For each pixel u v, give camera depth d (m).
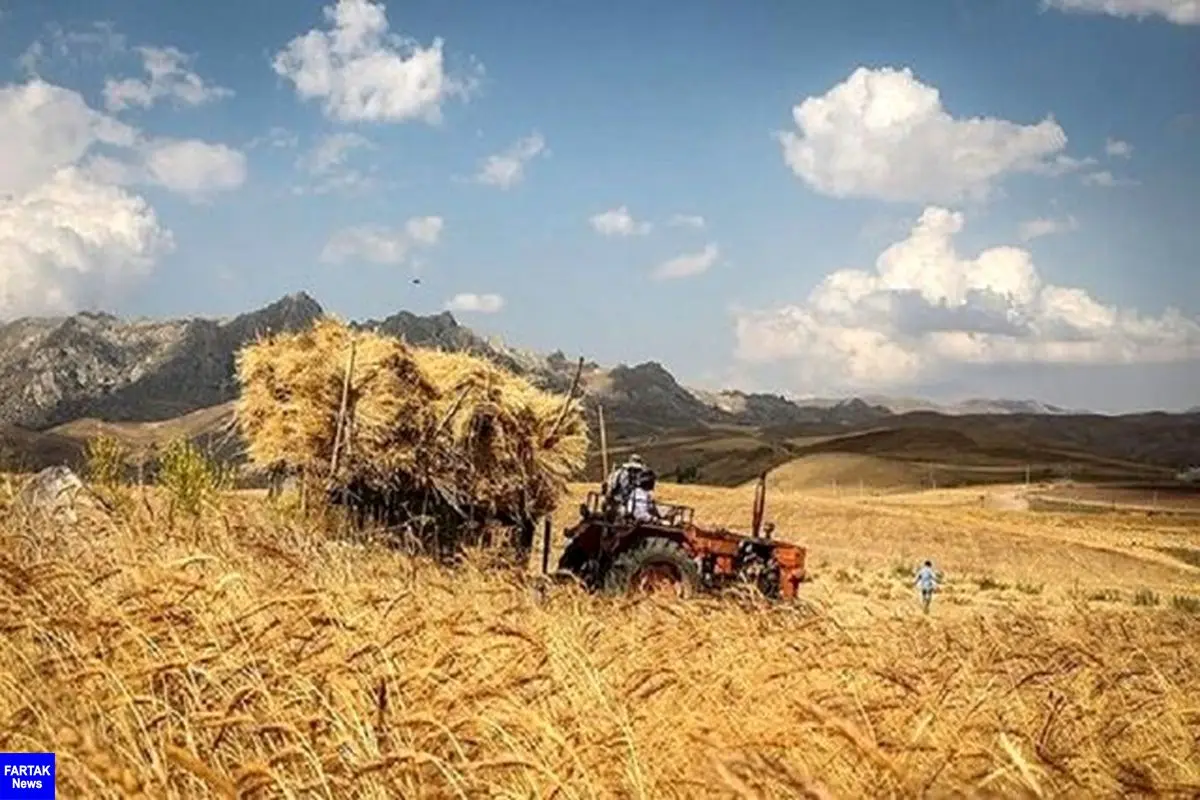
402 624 5.79
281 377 17.72
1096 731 5.41
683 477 157.62
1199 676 7.52
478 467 18.16
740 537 18.88
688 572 17.81
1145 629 9.50
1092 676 6.67
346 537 15.87
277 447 17.48
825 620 8.00
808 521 63.69
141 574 6.62
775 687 5.39
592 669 5.38
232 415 18.33
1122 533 89.69
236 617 5.68
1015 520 99.50
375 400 17.48
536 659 5.39
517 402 18.41
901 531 62.72
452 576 10.63
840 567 44.47
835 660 6.66
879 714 4.90
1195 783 4.38
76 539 9.30
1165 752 5.26
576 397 19.11
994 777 3.84
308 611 5.64
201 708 4.56
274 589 6.56
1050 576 50.56
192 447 15.31
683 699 5.32
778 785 3.63
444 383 18.03
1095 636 8.72
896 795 3.81
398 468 17.62
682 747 4.45
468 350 18.89
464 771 4.18
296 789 4.22
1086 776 4.41
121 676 4.75
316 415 17.44
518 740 4.46
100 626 5.20
